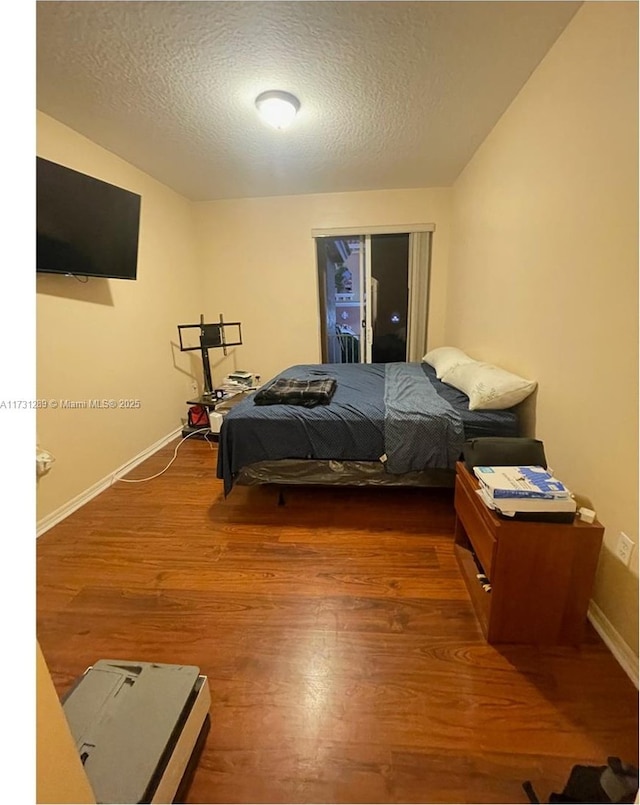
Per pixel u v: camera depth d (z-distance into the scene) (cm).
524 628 130
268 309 424
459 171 329
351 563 176
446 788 93
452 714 110
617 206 128
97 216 237
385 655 129
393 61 180
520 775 95
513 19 154
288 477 222
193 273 409
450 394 239
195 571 174
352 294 418
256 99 208
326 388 240
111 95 203
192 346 403
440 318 403
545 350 183
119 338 284
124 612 151
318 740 104
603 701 113
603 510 136
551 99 173
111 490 259
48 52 168
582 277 150
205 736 105
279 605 152
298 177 336
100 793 78
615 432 129
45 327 217
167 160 291
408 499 233
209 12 147
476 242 291
